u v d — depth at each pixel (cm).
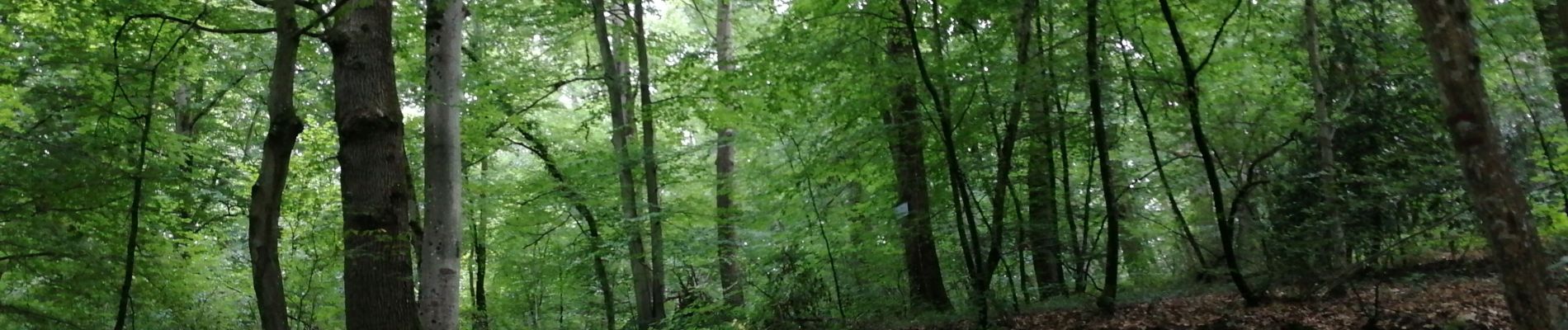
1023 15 1066
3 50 1009
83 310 1091
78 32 1038
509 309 2041
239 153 1855
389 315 782
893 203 1445
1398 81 1245
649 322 1491
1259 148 1358
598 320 2042
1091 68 1012
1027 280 1552
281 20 720
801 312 1227
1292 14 1366
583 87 1955
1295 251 1005
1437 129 1212
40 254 973
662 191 1862
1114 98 1269
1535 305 609
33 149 947
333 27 791
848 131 1313
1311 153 1263
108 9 968
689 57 1384
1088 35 1030
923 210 1300
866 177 1458
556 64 1683
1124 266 1734
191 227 1326
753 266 1473
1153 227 1672
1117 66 1158
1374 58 1261
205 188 1152
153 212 1086
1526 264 617
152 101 1011
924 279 1354
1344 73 1254
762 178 1636
